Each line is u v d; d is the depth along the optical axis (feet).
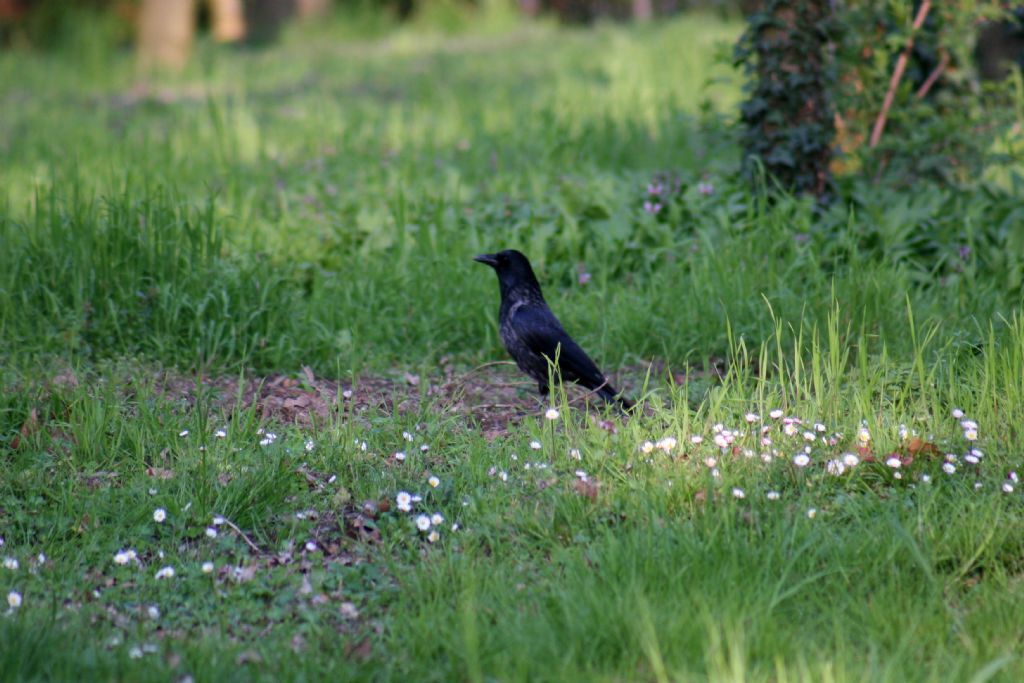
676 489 26.63
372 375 38.22
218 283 38.88
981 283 40.68
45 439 30.53
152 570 24.57
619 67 102.68
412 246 46.47
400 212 47.32
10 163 66.03
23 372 34.68
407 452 30.32
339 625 22.67
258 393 33.58
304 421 33.32
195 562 24.93
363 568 24.72
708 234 46.21
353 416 33.81
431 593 23.39
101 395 32.99
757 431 29.99
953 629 21.44
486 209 51.13
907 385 31.99
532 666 19.98
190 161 67.82
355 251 46.29
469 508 26.99
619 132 75.05
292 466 28.96
